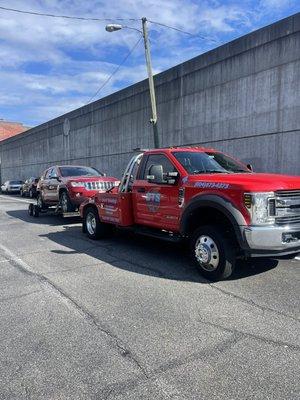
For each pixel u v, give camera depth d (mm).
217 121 17188
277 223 5578
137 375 3393
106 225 9625
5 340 4133
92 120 28875
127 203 8109
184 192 6574
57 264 7371
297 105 13695
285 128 14172
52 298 5410
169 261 7445
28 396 3125
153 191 7418
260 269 6676
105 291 5668
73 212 12648
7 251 8680
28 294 5602
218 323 4449
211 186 6039
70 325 4484
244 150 15914
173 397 3059
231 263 5867
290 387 3168
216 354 3730
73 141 32469
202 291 5578
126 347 3912
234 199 5645
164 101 20609
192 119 18672
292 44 13750
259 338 4051
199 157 7363
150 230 7730
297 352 3744
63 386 3252
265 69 14805
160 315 4715
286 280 6047
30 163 44281
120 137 25344
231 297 5301
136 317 4672
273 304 5008
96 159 28703
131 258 7742
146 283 6023
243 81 15781
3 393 3172
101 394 3125
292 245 5594
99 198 9250
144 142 22891
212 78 17312
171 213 6965
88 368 3527
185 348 3865
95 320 4609
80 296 5469
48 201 14617
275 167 14633
